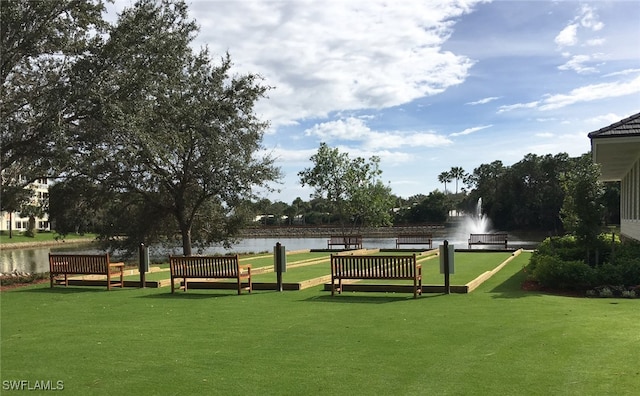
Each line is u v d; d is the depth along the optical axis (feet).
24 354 20.98
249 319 27.58
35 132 56.24
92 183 77.41
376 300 32.89
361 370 17.69
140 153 66.39
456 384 15.97
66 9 56.54
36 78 58.65
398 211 268.00
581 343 20.27
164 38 64.08
